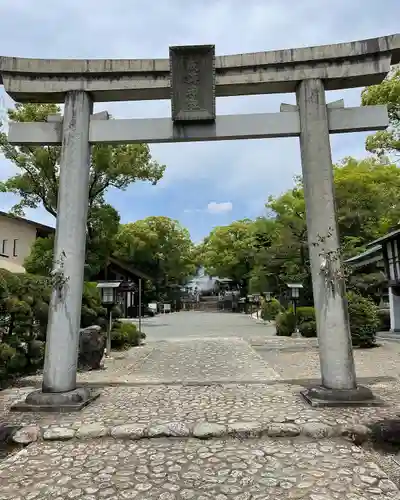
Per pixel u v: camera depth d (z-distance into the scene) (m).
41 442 4.33
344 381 5.38
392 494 3.09
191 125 6.05
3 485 3.35
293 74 5.99
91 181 17.09
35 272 16.84
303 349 11.61
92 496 3.12
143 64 6.09
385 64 5.86
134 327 13.35
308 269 18.86
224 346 12.53
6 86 6.06
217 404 5.43
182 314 38.44
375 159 22.84
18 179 16.58
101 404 5.55
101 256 18.94
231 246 40.94
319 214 5.73
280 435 4.34
